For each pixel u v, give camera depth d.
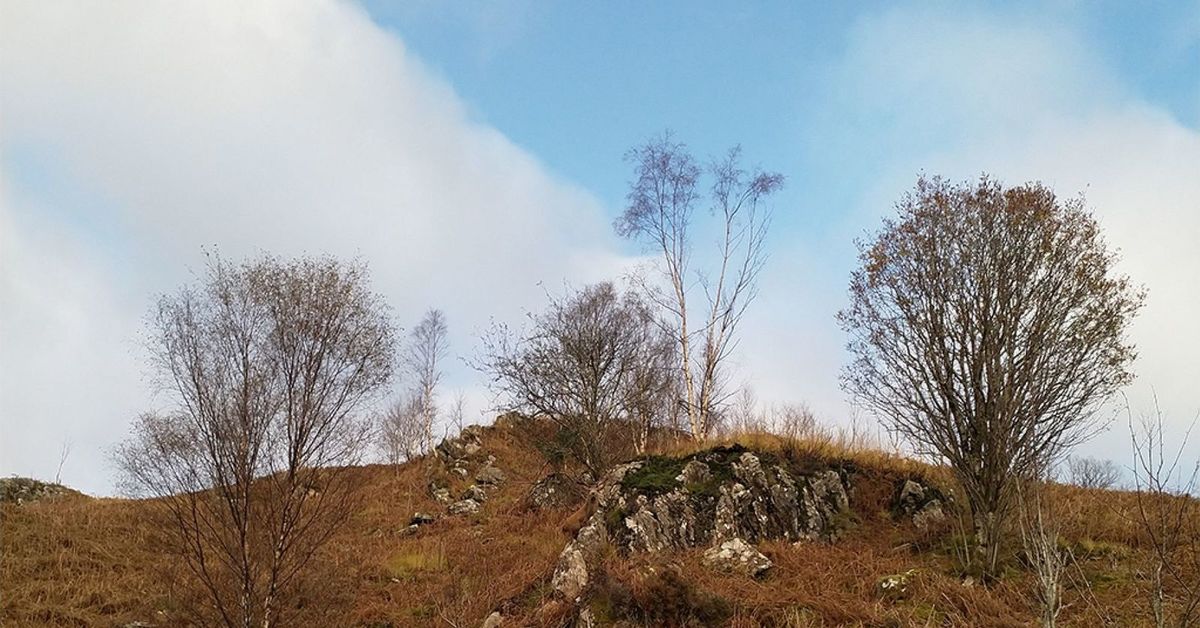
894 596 9.98
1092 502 11.84
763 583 10.70
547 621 10.55
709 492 12.80
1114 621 8.38
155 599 12.52
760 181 24.56
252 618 10.80
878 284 11.81
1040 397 10.45
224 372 11.59
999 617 9.09
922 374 11.30
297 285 12.22
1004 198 11.25
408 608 12.79
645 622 9.81
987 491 10.55
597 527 12.31
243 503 11.23
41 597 13.22
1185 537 9.65
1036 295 10.74
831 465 13.89
